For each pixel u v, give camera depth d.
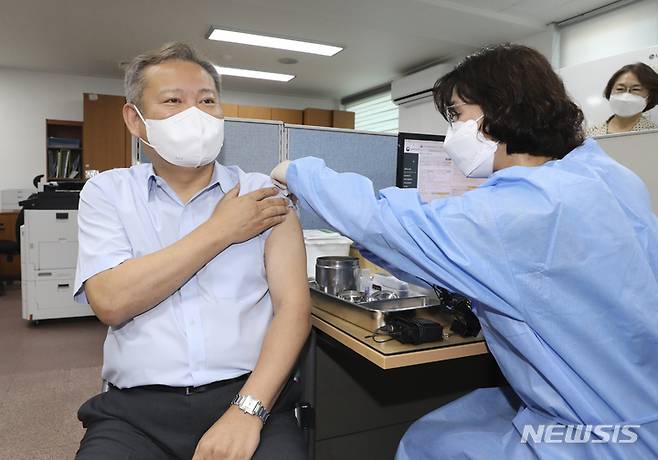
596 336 0.76
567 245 0.74
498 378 1.81
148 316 0.95
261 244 1.07
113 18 4.23
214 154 1.06
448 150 1.03
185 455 0.93
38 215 3.40
